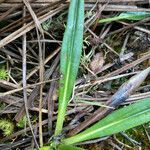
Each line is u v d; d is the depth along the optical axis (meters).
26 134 0.17
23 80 0.17
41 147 0.16
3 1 0.18
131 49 0.19
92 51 0.19
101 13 0.20
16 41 0.18
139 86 0.19
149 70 0.18
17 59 0.18
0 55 0.18
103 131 0.17
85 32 0.19
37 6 0.18
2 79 0.18
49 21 0.18
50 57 0.18
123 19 0.20
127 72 0.19
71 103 0.18
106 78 0.18
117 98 0.18
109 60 0.19
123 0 0.20
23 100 0.17
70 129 0.17
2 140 0.17
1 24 0.18
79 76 0.18
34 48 0.18
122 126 0.17
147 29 0.20
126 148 0.18
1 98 0.17
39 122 0.17
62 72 0.17
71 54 0.17
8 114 0.17
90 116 0.17
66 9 0.19
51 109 0.17
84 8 0.19
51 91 0.18
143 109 0.17
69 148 0.16
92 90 0.18
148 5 0.20
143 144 0.18
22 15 0.18
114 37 0.19
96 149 0.17
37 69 0.18
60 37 0.19
